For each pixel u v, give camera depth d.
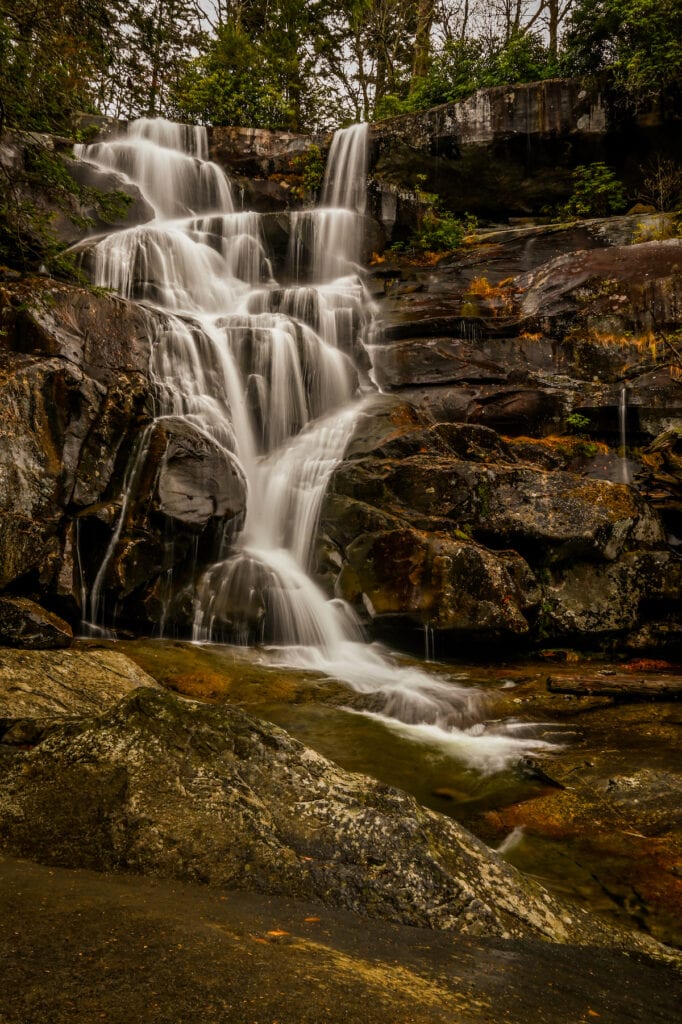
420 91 20.55
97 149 15.64
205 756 3.38
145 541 7.80
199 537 8.57
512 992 2.20
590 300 11.88
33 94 8.38
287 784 3.27
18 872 2.58
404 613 8.31
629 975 2.65
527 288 12.95
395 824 3.09
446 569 8.34
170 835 2.97
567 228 15.20
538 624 8.97
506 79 19.12
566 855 3.94
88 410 7.76
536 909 3.02
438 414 11.49
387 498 9.28
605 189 16.72
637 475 10.47
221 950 1.97
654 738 5.79
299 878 2.80
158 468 8.12
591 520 9.12
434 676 7.64
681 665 8.55
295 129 21.48
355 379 11.95
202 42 9.09
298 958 2.03
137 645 7.29
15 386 7.17
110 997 1.65
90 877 2.66
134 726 3.56
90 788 3.23
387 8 26.70
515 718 6.30
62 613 7.34
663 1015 2.32
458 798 4.67
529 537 9.08
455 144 17.25
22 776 3.36
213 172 16.64
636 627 9.08
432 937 2.61
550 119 16.75
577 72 18.20
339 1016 1.71
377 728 5.90
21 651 6.00
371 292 14.30
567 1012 2.15
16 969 1.72
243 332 10.79
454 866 3.01
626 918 3.33
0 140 9.36
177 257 12.95
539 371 11.67
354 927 2.54
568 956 2.71
